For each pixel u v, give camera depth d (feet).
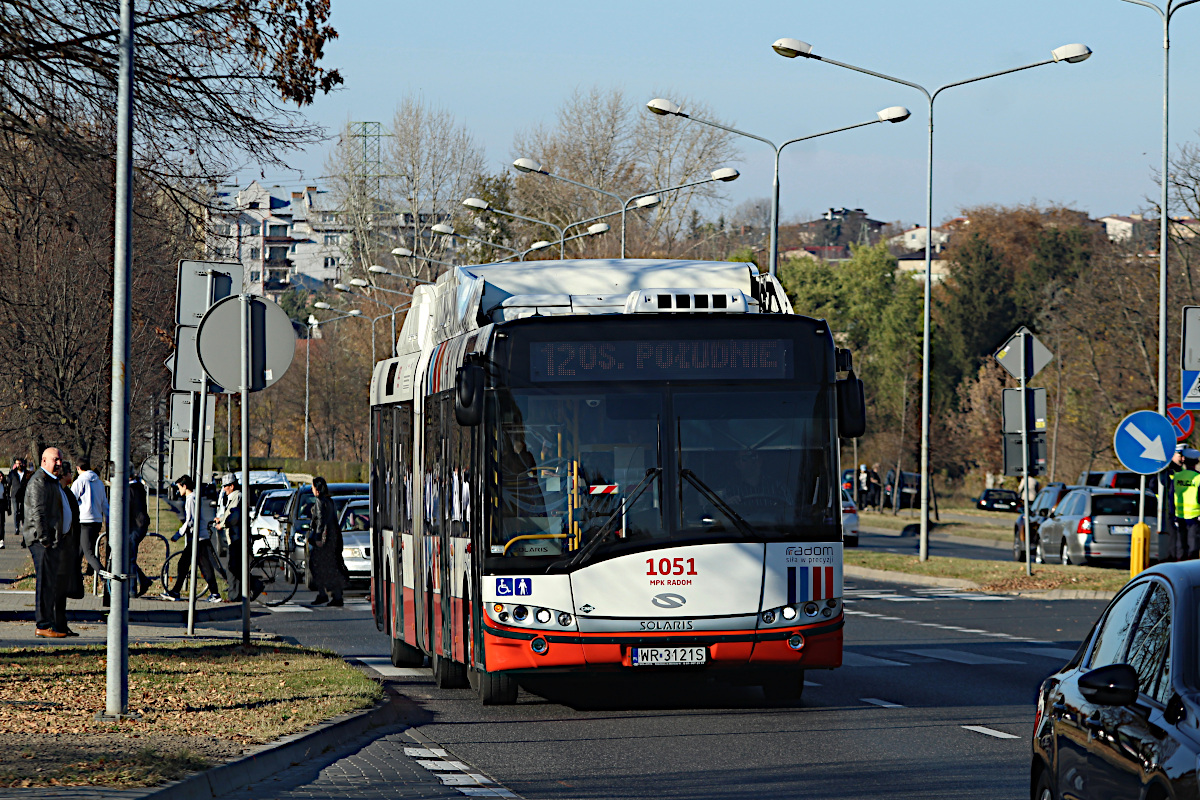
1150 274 290.76
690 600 67.72
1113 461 364.58
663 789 52.24
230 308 84.94
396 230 495.41
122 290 61.98
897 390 437.17
